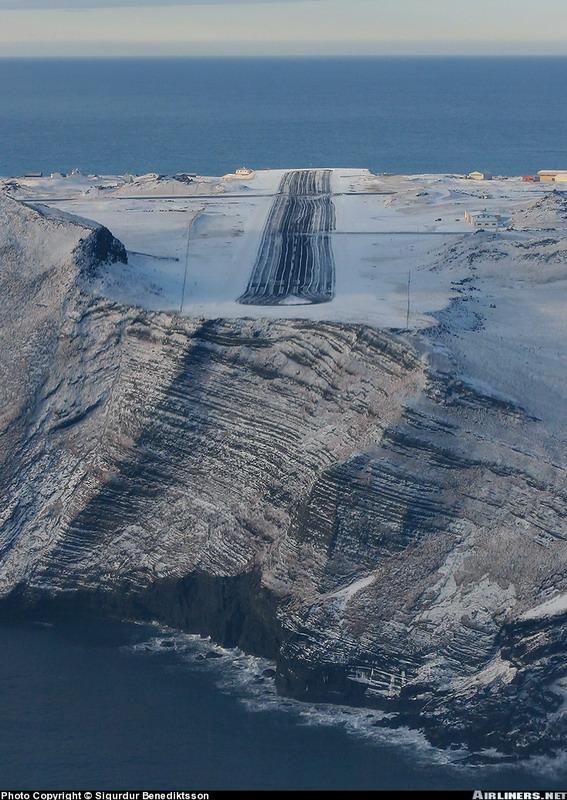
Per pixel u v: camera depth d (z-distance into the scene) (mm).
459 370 155500
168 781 123875
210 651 150625
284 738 132375
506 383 157500
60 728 133125
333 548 145875
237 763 127500
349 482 146750
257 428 159625
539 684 134250
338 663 140250
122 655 149250
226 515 157125
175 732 132750
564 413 155625
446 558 143875
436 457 147875
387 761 128625
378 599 142625
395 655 139625
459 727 132625
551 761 128750
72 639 153500
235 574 153125
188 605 155750
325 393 157500
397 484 146500
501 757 129500
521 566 141250
